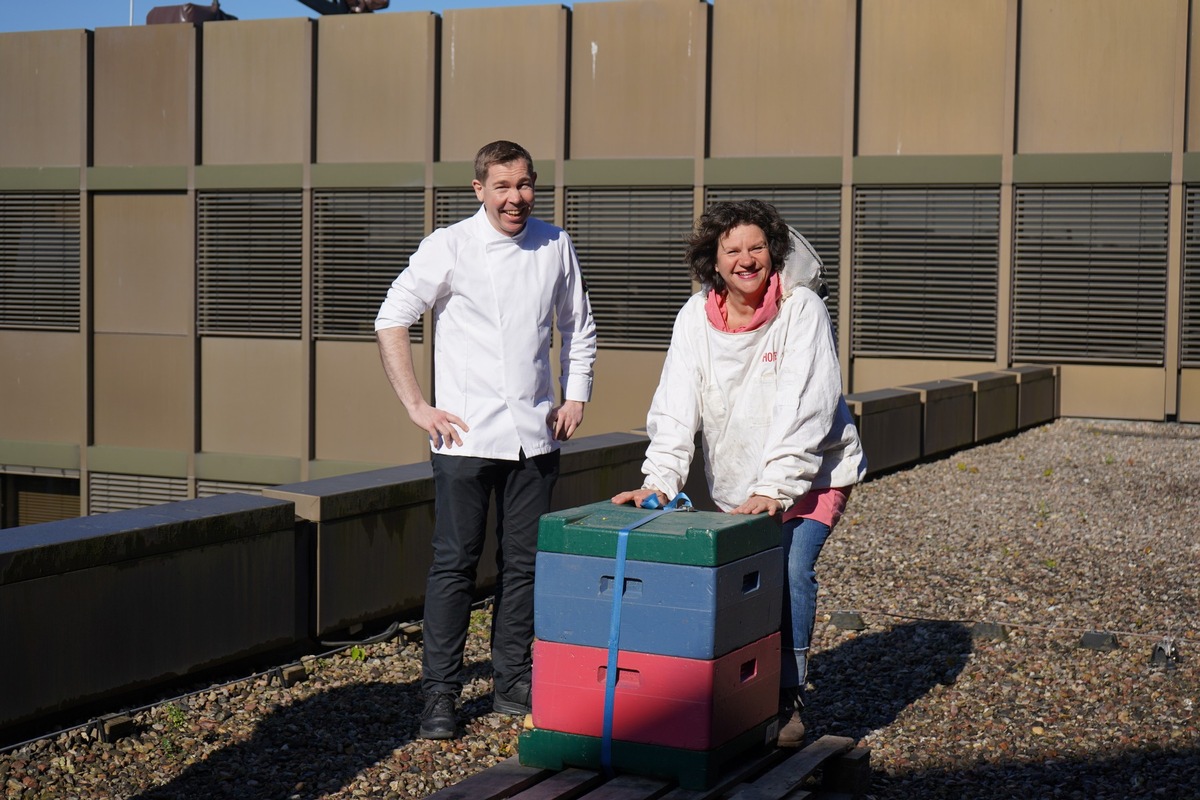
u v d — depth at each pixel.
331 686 5.15
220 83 19.94
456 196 19.08
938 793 4.12
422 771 4.23
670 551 3.44
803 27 17.98
